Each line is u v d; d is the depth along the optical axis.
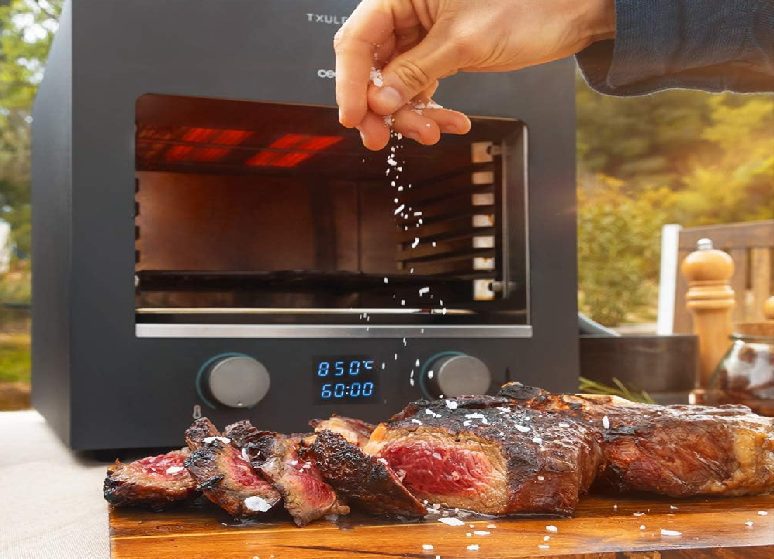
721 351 1.85
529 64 1.14
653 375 1.76
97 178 1.38
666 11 1.08
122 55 1.40
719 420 1.05
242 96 1.46
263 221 1.85
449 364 1.50
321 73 1.49
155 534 0.86
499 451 0.96
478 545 0.81
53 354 1.56
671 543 0.82
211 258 1.82
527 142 1.61
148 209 1.78
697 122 7.51
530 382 1.60
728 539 0.84
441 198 1.75
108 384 1.38
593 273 7.55
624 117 7.61
